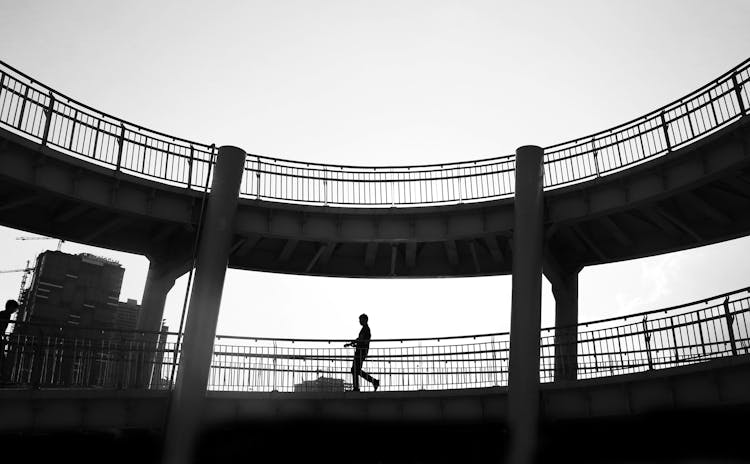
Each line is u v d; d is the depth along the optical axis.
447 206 25.02
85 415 18.52
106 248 24.67
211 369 21.52
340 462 23.83
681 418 19.42
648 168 21.31
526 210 23.09
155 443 22.05
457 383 21.42
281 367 21.88
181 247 25.00
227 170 24.09
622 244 25.31
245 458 22.98
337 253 28.38
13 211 22.73
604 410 18.56
